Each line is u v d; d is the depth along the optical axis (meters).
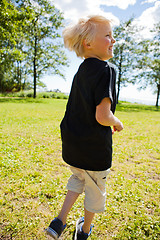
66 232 1.82
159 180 3.01
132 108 20.48
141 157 4.11
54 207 2.18
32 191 2.47
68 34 1.44
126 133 6.49
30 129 6.26
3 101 19.52
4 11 9.85
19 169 3.12
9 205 2.16
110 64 1.34
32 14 11.05
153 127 7.96
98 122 1.28
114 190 2.64
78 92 1.40
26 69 32.75
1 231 1.78
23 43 25.00
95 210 1.47
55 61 25.91
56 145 4.62
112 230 1.87
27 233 1.78
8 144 4.45
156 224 1.96
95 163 1.35
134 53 25.69
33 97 27.55
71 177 1.59
